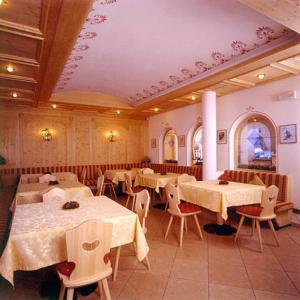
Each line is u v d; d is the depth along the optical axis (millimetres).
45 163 8430
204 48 4176
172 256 3182
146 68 5320
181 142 8492
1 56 3824
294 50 3600
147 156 10531
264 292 2369
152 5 3051
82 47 4199
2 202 5984
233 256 3176
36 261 2029
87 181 8203
